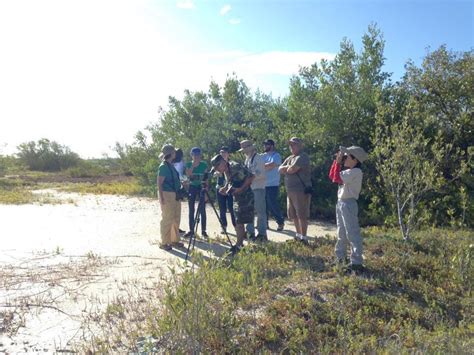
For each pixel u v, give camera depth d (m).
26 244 9.52
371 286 6.05
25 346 4.76
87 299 6.05
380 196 11.87
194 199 9.95
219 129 17.31
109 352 4.58
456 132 11.89
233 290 5.78
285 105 15.84
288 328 4.96
